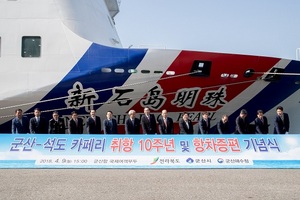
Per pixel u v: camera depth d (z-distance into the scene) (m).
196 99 14.44
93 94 13.97
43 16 14.19
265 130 13.08
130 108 14.41
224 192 6.67
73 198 6.20
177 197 6.28
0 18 14.12
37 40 14.04
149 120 12.88
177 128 14.92
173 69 13.95
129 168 9.86
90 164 9.92
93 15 15.60
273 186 7.22
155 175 8.59
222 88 14.39
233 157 10.16
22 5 14.27
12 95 13.71
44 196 6.34
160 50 13.89
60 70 13.80
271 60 14.44
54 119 13.03
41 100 13.87
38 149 10.13
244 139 10.46
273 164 10.06
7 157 9.99
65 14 14.35
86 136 10.39
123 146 10.23
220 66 14.11
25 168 9.83
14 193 6.56
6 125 14.28
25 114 14.09
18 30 14.03
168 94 14.19
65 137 10.36
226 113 15.01
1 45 13.95
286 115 13.26
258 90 14.80
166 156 10.09
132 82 13.95
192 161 10.03
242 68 14.27
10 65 13.83
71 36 14.05
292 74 14.75
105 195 6.43
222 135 10.52
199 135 10.50
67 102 14.01
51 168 9.84
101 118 14.53
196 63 13.98
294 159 10.16
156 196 6.36
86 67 13.83
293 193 6.59
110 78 13.89
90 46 13.96
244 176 8.44
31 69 13.80
